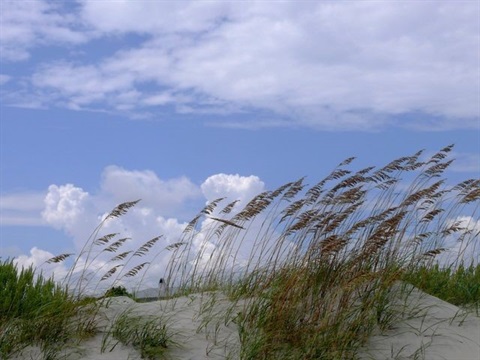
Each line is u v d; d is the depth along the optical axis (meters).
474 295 9.38
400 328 8.34
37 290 8.54
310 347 7.84
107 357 7.70
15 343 7.83
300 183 9.33
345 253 8.82
